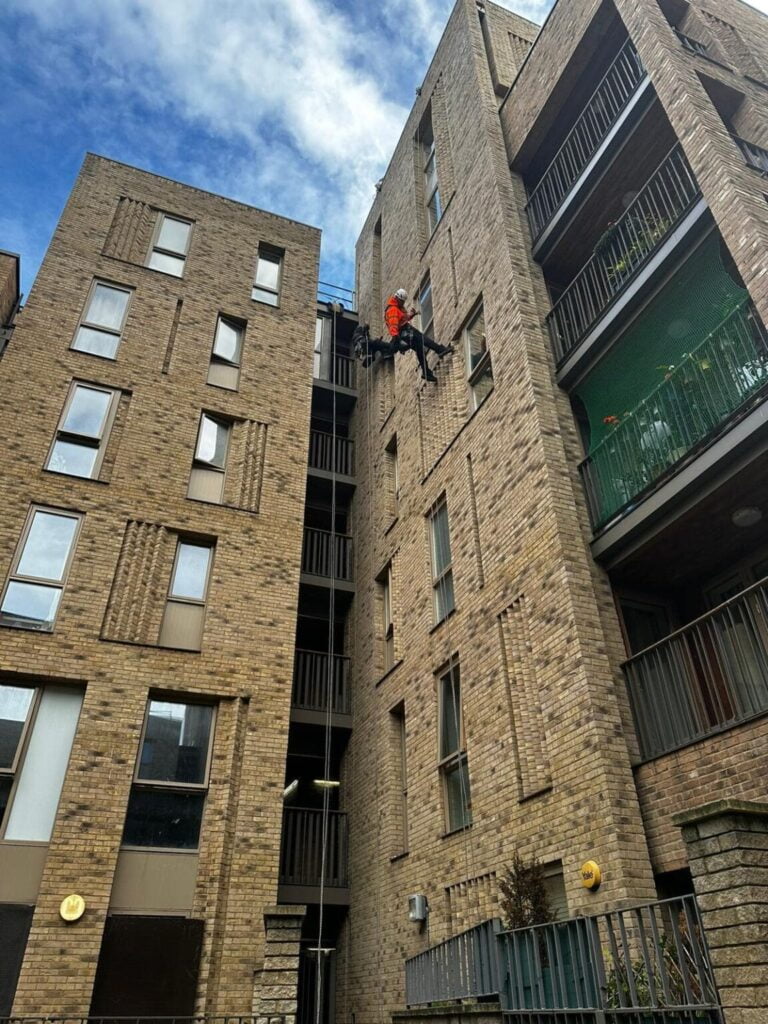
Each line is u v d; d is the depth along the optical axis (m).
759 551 9.45
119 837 10.38
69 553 12.53
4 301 16.95
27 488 12.81
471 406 13.57
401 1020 8.05
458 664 11.69
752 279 8.14
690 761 7.43
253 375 16.36
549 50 14.18
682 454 9.01
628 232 12.25
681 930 6.95
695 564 9.71
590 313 12.09
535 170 14.81
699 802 7.20
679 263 9.83
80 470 13.53
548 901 8.37
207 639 12.57
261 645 12.87
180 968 9.83
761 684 7.96
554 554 9.70
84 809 10.41
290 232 19.61
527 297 12.49
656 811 7.66
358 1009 12.27
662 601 10.22
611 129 11.76
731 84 11.27
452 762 11.30
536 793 8.88
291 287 18.48
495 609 10.84
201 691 12.01
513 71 17.00
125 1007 9.38
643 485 9.46
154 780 11.12
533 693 9.70
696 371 9.01
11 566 12.00
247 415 15.66
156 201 18.33
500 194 14.00
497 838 9.50
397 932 11.54
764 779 6.59
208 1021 9.52
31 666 11.23
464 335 14.55
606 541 9.59
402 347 15.17
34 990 9.14
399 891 11.78
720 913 3.89
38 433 13.51
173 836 10.81
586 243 12.86
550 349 11.95
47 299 15.30
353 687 15.69
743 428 8.01
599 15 12.69
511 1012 6.04
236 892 10.59
